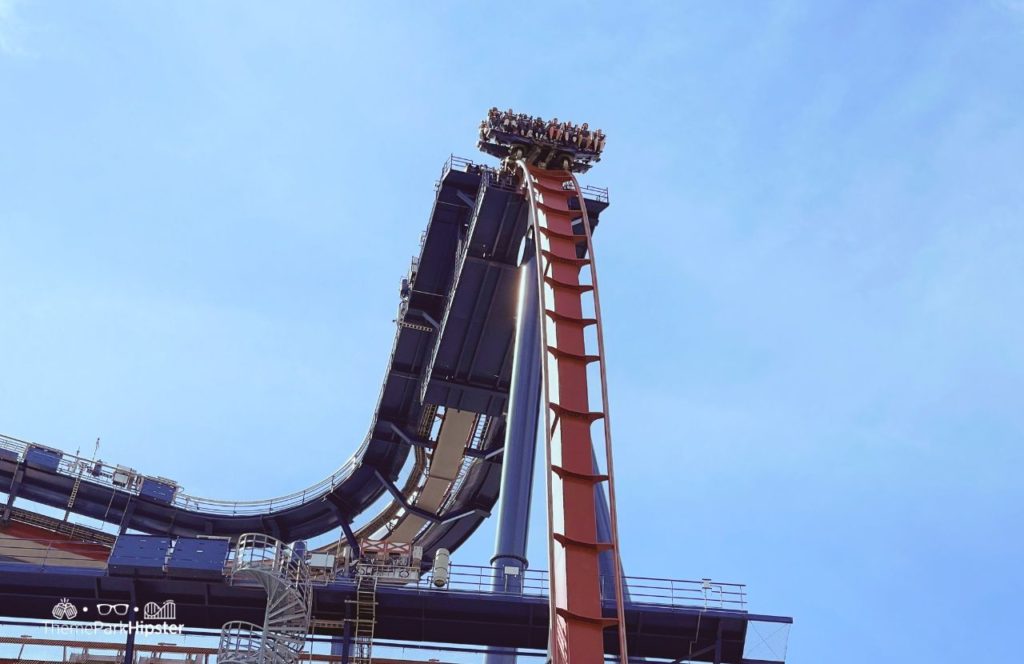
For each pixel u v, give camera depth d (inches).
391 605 2069.4
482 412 2974.9
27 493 3009.4
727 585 2117.4
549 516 1882.4
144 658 2108.8
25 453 2979.8
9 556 2795.3
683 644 2106.3
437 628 2095.2
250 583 2032.5
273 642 1903.3
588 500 1929.1
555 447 1998.0
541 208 2484.0
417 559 2181.3
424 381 2957.7
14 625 2057.1
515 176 2682.1
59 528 2930.6
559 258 2336.4
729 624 2082.9
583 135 2711.6
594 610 1777.8
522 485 2212.1
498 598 2063.2
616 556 1835.6
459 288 2770.7
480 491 3265.3
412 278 2955.2
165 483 3100.4
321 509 3267.7
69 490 3014.3
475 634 2101.4
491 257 2723.9
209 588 2058.3
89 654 2078.0
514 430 2281.0
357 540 3373.5
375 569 2119.8
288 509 3221.0
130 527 3048.7
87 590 2066.9
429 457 3198.8
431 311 2965.1
